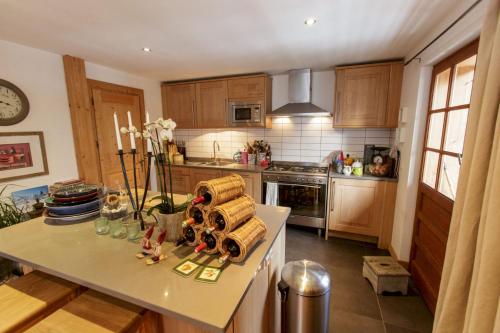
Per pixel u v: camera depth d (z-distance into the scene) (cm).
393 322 176
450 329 89
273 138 367
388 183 269
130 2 148
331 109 330
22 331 97
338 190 292
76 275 95
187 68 306
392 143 306
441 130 186
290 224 348
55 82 247
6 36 201
